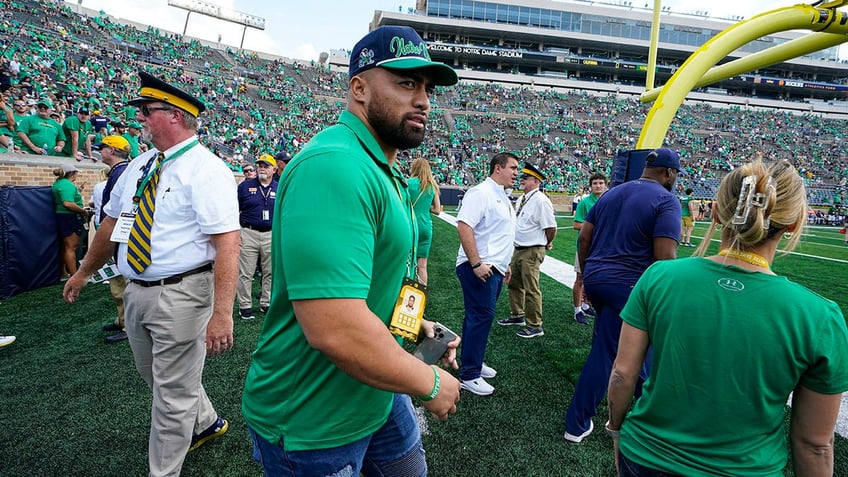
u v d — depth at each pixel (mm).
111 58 29656
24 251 5371
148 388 3127
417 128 1109
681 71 3973
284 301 1079
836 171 40062
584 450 2561
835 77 61250
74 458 2354
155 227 1998
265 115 33312
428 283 6805
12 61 19281
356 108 1127
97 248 2279
